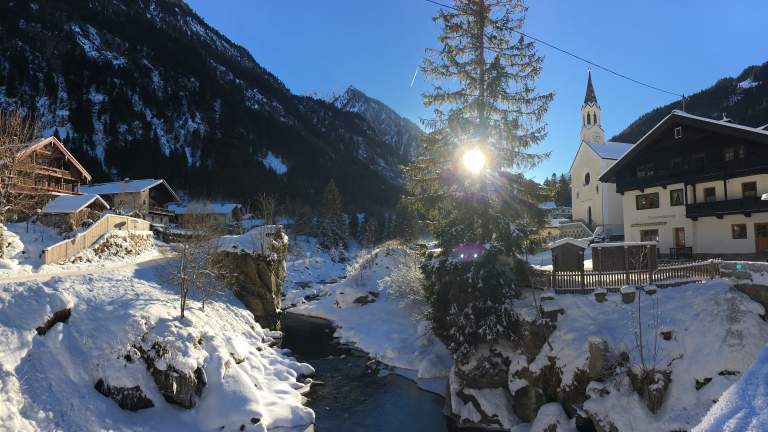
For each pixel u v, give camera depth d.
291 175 141.12
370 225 89.38
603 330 17.72
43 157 43.88
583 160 55.97
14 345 15.04
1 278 20.88
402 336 30.11
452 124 21.78
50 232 32.50
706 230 31.95
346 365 26.30
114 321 17.73
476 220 21.56
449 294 20.47
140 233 35.38
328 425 18.44
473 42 22.39
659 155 34.41
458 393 19.36
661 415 14.77
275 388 20.38
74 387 15.17
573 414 16.61
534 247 21.80
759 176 28.80
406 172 23.91
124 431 14.62
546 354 18.08
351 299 39.38
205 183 112.00
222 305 26.94
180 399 16.48
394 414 19.59
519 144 21.77
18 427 12.93
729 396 3.80
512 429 17.45
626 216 37.16
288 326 36.28
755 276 17.11
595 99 64.94
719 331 15.91
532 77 22.19
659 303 18.00
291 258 67.06
